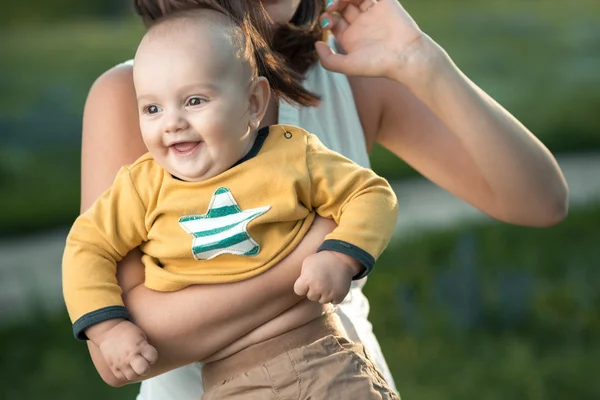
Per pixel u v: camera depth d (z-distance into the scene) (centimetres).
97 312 249
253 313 256
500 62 2878
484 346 855
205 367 266
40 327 945
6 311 1012
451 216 1282
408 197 1415
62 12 4388
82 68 3034
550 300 955
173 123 246
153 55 249
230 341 257
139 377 251
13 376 834
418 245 1127
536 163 306
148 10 276
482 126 295
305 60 303
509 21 3622
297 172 256
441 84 290
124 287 260
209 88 246
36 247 1301
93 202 285
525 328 891
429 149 330
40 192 1630
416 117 329
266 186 253
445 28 3544
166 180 255
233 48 252
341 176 261
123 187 259
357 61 292
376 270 1053
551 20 3609
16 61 3153
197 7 263
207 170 251
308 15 302
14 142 2036
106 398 782
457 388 761
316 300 246
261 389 254
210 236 251
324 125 304
